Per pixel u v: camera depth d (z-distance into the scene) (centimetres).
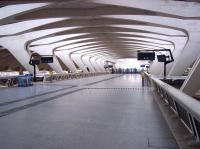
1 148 484
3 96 1401
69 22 2869
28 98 1305
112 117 778
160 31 2884
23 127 653
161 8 1788
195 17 1903
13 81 2536
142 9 1967
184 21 2242
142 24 2739
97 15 2314
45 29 2917
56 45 4181
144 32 3216
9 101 1179
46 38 3547
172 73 2795
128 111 887
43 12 2331
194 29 2312
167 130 612
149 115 807
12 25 2641
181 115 618
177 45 3158
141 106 1006
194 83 915
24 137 558
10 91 1719
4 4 1597
